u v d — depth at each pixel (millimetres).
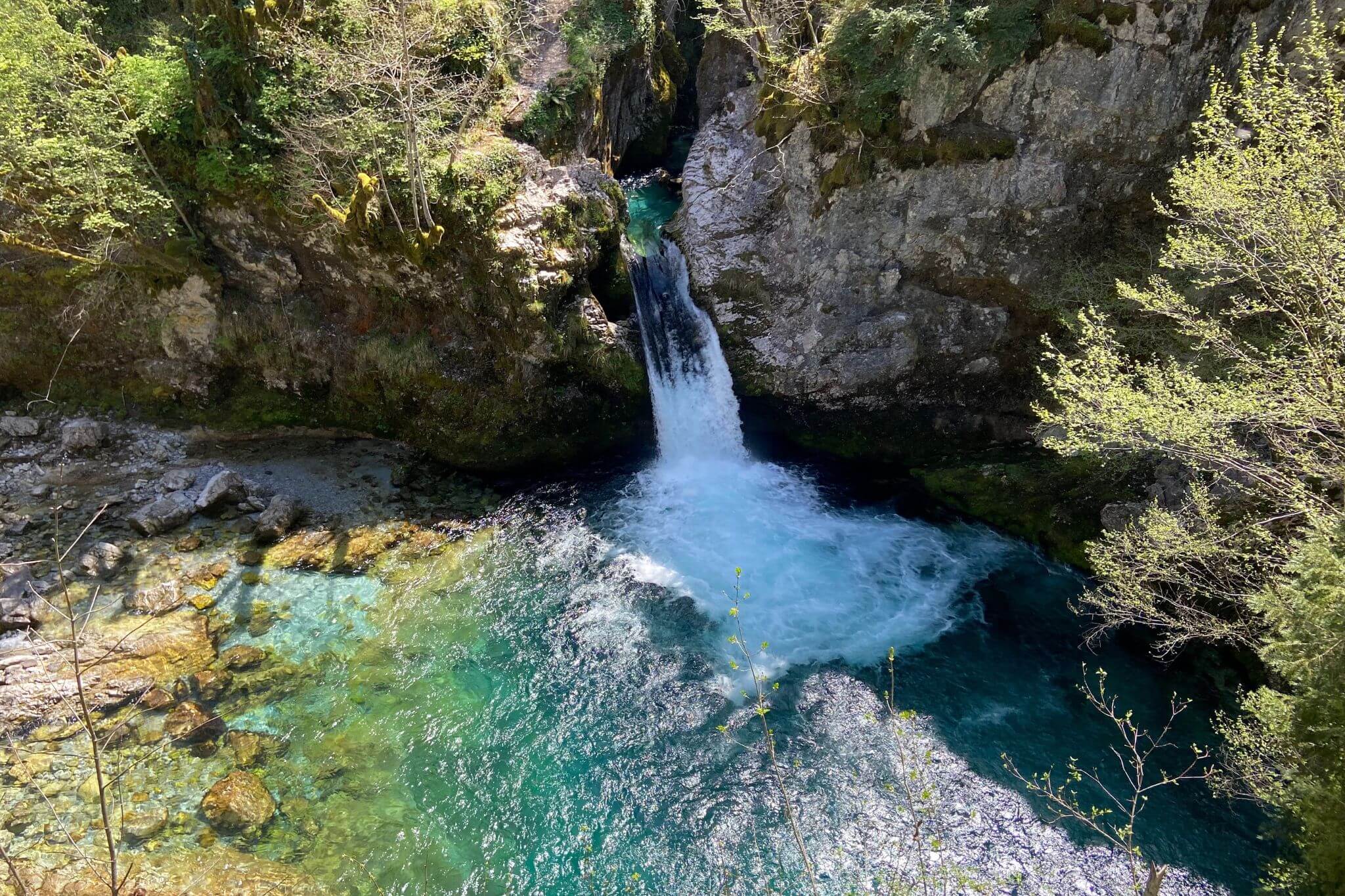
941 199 19484
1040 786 13555
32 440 21250
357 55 19062
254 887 11672
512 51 23828
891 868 12328
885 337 21312
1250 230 11766
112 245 20000
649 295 23266
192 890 11508
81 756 13539
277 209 19906
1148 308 13633
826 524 20172
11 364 21766
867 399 22062
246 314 21656
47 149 18781
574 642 16609
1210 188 12008
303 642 16328
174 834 12430
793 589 18047
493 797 13539
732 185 23797
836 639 16703
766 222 22859
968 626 17031
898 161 19422
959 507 20406
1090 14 16875
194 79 19125
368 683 15516
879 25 18328
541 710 15148
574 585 18125
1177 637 14258
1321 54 12141
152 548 18234
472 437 21703
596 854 12695
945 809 13227
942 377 21531
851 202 20438
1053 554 18688
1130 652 16281
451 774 13906
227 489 19578
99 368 22172
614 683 15695
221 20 19719
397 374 21719
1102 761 14023
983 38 17469
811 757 14195
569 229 20906
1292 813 11180
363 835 12773
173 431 22016
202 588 17344
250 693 15125
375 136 19609
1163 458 17516
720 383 22969
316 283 21562
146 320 21438
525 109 22766
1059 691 15461
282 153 20125
